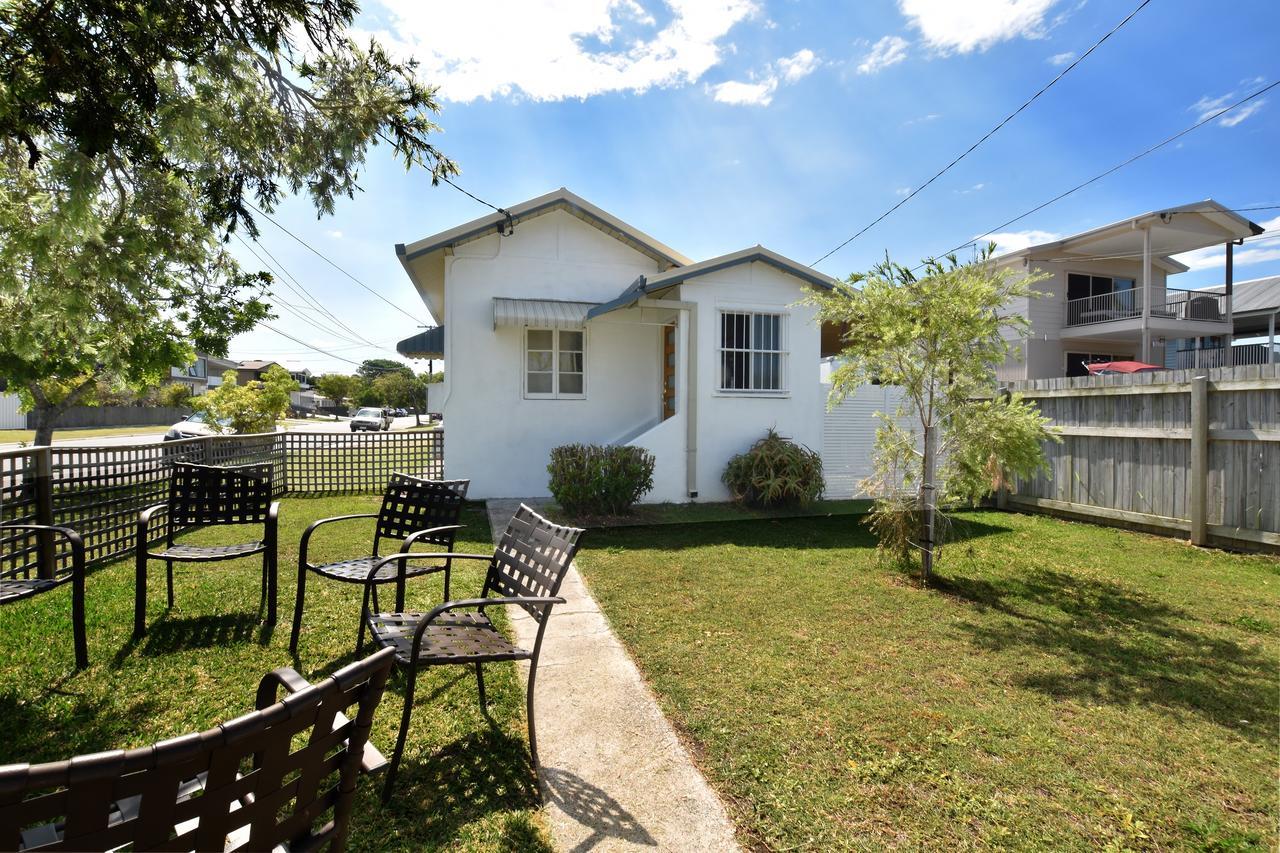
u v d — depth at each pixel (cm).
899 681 360
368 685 140
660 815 242
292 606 473
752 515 925
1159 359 2261
